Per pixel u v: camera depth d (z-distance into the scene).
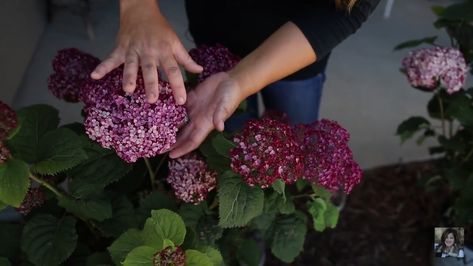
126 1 0.90
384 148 1.73
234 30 1.12
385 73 2.04
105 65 0.83
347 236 1.47
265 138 0.81
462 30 1.31
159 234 0.80
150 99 0.77
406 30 2.27
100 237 1.02
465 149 1.37
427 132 1.45
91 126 0.79
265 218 1.04
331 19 0.91
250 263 1.09
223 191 0.86
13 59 1.74
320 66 1.20
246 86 0.87
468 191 1.23
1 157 0.76
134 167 0.98
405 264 1.44
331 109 1.87
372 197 1.57
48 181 0.90
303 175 0.90
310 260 1.42
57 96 0.98
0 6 1.62
